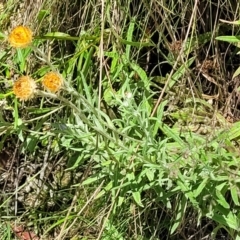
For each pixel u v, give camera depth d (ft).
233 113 3.53
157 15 3.47
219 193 2.79
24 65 3.47
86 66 3.36
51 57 3.65
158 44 3.39
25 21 3.62
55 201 3.91
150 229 3.53
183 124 3.45
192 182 2.86
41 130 3.70
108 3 3.34
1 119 3.23
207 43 3.54
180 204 3.04
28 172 3.98
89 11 3.54
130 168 2.95
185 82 3.48
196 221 3.43
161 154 2.80
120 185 2.95
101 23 3.30
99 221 3.49
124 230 3.48
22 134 3.43
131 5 3.49
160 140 3.01
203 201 2.94
